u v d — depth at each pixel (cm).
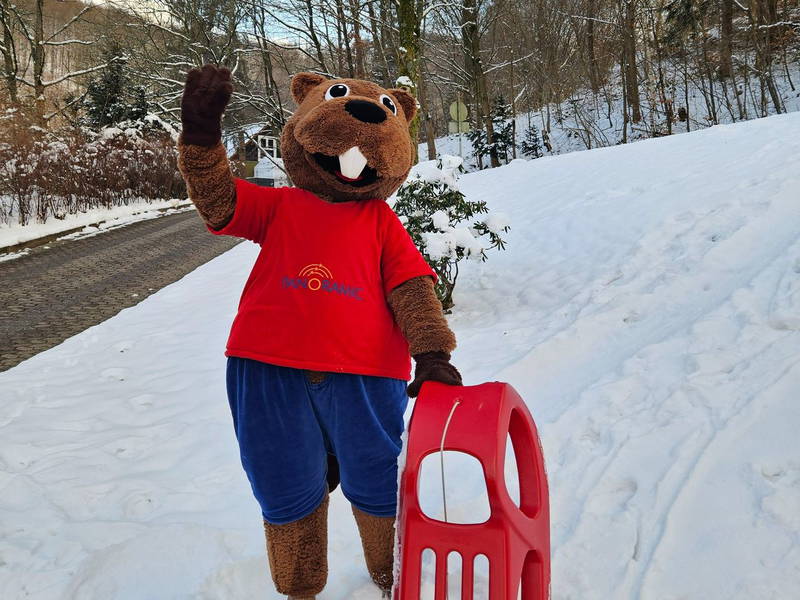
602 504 252
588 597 205
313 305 184
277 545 195
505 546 130
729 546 211
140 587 230
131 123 2659
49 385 543
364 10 1947
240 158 2858
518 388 409
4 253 1388
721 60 2669
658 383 340
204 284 975
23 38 3095
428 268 197
